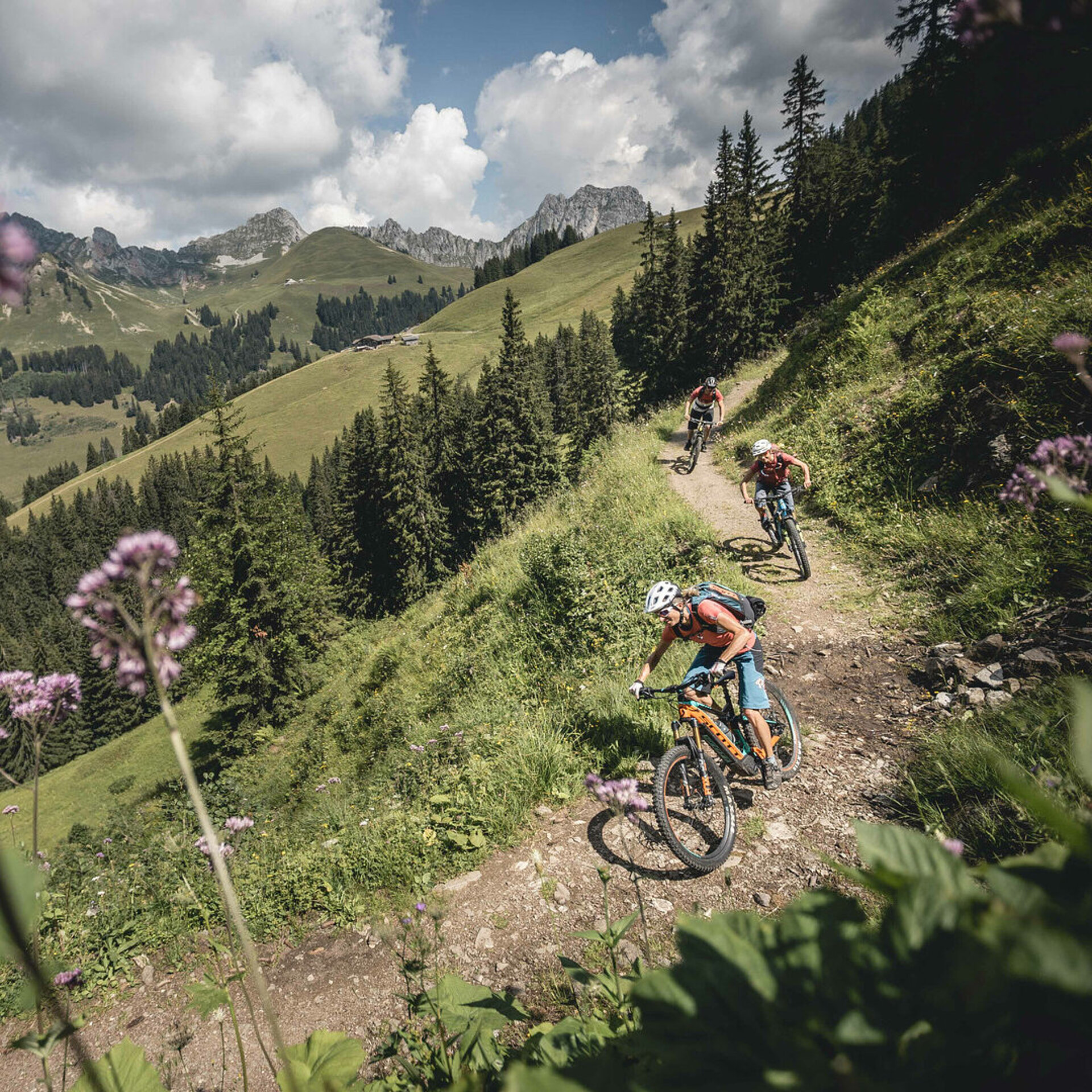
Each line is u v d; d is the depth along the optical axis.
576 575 8.74
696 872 4.14
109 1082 1.61
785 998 0.69
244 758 16.84
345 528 46.88
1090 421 6.84
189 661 23.83
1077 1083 0.48
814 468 10.83
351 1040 1.91
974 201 16.36
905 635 6.40
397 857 5.01
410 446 40.41
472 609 12.40
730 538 10.02
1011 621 5.62
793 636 6.97
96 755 44.19
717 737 4.45
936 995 0.54
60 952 4.77
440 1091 1.93
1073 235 9.49
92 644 0.97
